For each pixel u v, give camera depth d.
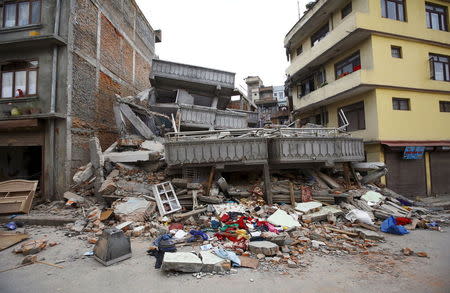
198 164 8.54
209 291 3.78
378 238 6.08
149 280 4.13
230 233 6.06
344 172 10.60
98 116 12.66
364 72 12.48
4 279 4.23
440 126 13.92
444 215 8.95
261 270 4.45
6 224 7.30
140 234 6.43
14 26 10.48
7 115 10.27
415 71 13.57
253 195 8.92
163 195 8.35
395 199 9.84
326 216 7.65
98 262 4.86
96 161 9.45
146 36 20.19
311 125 14.40
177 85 16.53
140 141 11.10
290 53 21.02
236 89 19.66
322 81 16.86
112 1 14.42
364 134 13.61
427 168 13.62
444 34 14.29
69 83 10.39
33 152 13.25
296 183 9.91
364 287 3.88
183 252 5.05
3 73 10.59
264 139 8.85
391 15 13.49
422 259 4.97
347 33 13.09
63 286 3.97
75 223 7.17
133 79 17.39
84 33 11.57
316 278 4.17
